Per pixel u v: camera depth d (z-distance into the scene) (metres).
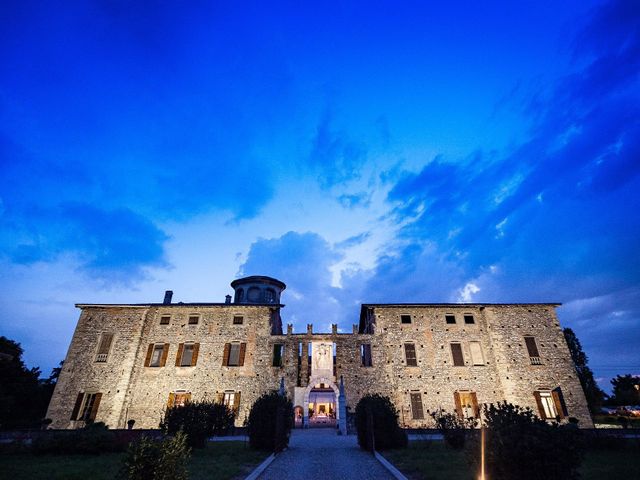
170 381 26.64
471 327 28.28
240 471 11.18
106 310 29.06
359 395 26.09
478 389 26.14
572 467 6.85
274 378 26.75
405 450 14.88
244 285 38.00
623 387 53.28
